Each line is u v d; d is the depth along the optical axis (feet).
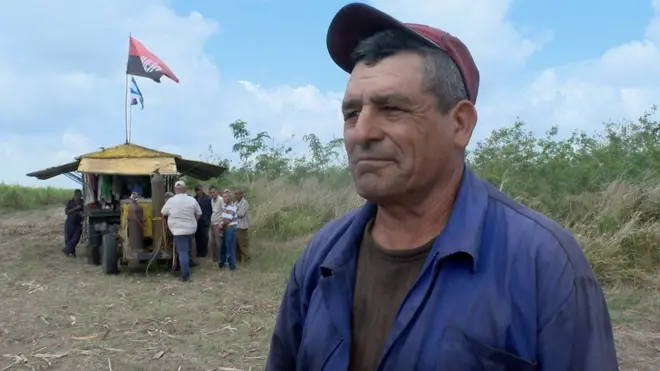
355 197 51.31
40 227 59.52
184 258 33.47
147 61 44.62
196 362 19.62
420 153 4.00
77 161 41.04
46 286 31.42
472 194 4.14
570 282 3.70
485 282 3.76
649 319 23.09
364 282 4.37
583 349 3.63
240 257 39.17
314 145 62.18
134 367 19.15
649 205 32.86
